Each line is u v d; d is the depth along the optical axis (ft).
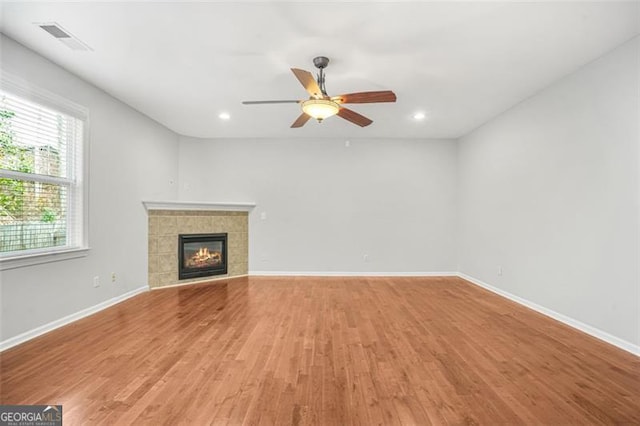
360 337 9.79
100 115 12.28
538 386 7.06
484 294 15.12
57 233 10.72
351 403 6.40
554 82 11.56
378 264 19.53
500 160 15.08
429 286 16.78
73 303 11.04
